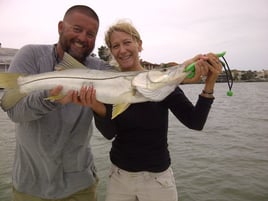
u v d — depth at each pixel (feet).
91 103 3.28
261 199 6.86
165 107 3.76
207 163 9.30
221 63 3.35
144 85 3.25
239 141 12.36
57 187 3.71
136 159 3.70
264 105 29.58
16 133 3.77
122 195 3.84
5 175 8.17
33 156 3.63
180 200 6.86
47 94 3.16
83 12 3.52
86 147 3.93
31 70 3.46
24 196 3.76
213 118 19.56
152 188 3.71
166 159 3.80
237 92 57.11
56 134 3.58
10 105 3.19
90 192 4.03
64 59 3.33
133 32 3.84
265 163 9.24
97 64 3.99
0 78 3.16
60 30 3.63
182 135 13.67
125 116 3.66
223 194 7.11
